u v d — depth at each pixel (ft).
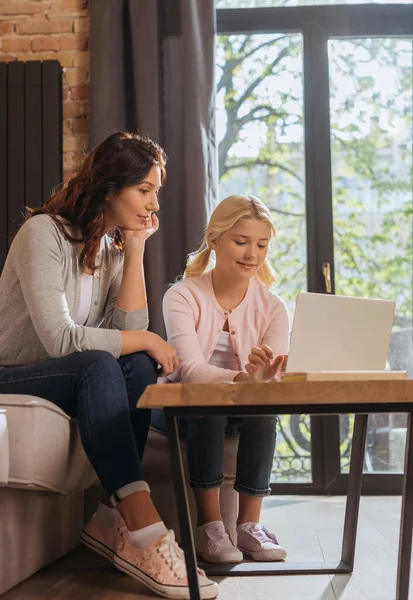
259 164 13.12
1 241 12.16
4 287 6.43
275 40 13.19
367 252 12.89
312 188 12.91
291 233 12.96
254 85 13.20
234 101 13.23
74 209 6.70
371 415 12.60
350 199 12.95
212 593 5.21
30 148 12.23
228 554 6.53
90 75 12.12
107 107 11.95
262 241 7.34
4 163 12.23
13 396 5.49
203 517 6.81
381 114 13.05
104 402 5.47
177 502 4.19
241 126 13.19
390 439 12.55
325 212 12.87
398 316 12.82
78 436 6.10
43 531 6.37
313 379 4.39
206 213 11.83
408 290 12.86
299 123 13.10
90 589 5.66
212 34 12.16
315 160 12.94
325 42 13.06
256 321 7.70
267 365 6.37
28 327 6.35
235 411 4.14
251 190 13.10
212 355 7.64
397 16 13.00
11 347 6.39
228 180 13.14
